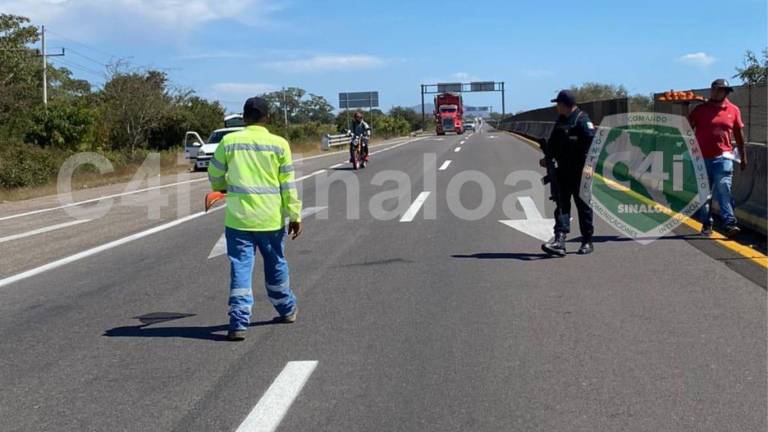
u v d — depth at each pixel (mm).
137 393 5645
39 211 17859
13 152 26609
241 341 6840
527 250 10617
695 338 6527
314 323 7328
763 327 6797
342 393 5512
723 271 8961
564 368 5887
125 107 44250
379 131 76812
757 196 11727
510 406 5191
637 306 7570
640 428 4797
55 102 48344
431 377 5777
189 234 13156
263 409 5262
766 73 27234
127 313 7934
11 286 9398
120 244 12328
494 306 7727
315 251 11062
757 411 5008
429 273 9352
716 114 10828
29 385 5891
